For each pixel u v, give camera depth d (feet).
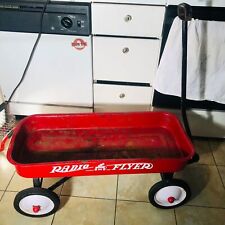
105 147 3.86
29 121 3.89
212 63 3.93
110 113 4.01
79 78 4.47
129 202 3.86
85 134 4.05
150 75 4.36
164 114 4.08
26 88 4.70
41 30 3.96
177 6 3.58
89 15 3.81
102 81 4.53
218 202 3.93
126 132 4.12
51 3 3.74
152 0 3.61
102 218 3.63
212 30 3.66
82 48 4.12
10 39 4.11
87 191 4.00
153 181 4.22
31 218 3.58
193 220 3.66
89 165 3.12
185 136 3.59
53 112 5.02
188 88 4.16
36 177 3.20
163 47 4.02
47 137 3.94
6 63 4.40
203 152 4.87
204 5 3.60
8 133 4.74
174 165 3.22
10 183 4.05
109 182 4.17
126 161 3.13
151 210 3.76
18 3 3.75
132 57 4.17
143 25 3.84
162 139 4.01
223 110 4.62
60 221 3.56
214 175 4.39
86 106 4.86
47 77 4.51
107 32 3.95
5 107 4.96
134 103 4.73
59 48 4.15
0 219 3.54
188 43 3.75
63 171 3.16
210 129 4.91
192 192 4.06
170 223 3.61
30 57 4.29
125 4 3.68
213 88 4.17
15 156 3.48
